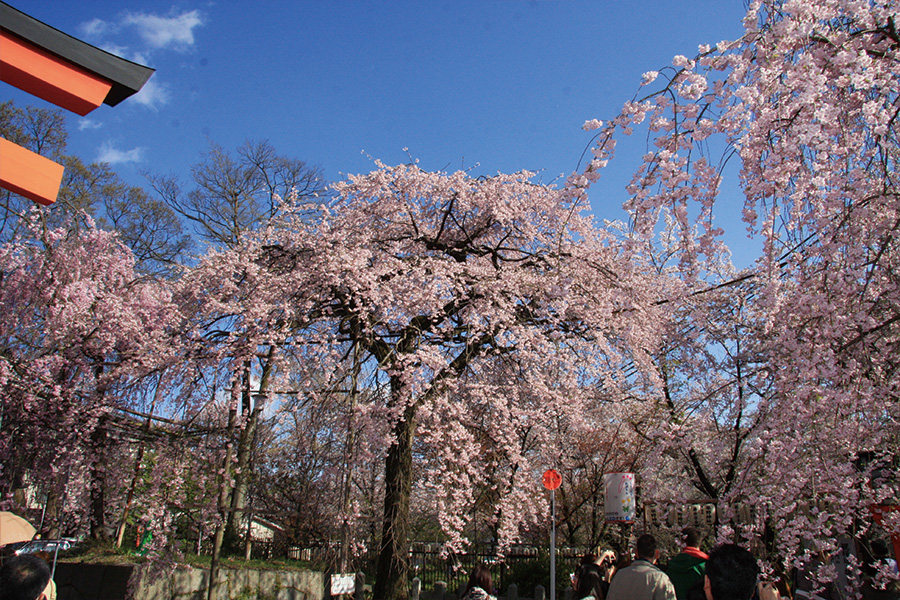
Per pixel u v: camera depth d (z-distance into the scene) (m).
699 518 8.33
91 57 4.30
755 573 2.79
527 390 10.48
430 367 9.12
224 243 16.34
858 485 4.91
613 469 14.80
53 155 14.77
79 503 9.55
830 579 4.63
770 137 4.12
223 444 8.21
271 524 14.73
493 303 10.10
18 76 4.13
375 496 13.06
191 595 8.88
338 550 8.59
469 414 10.60
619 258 4.94
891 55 4.04
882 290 4.60
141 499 8.59
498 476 11.40
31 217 10.28
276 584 10.09
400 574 9.03
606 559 5.94
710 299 8.29
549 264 10.16
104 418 9.73
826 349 4.28
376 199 11.06
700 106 4.35
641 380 11.22
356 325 9.64
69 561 9.00
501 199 11.00
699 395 9.43
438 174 11.20
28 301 10.10
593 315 9.91
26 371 9.30
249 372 8.55
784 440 4.87
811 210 4.26
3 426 9.14
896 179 4.42
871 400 4.43
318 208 10.68
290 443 11.57
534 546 13.84
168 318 9.59
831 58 3.84
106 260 10.66
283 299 9.16
